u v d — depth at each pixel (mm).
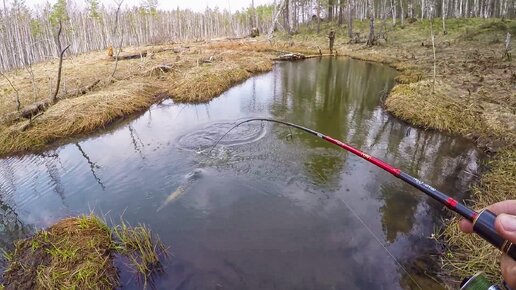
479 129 8078
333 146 7824
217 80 13758
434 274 4016
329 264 4270
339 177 6445
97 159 7586
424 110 9352
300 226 5031
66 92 11641
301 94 12875
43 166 7395
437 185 6027
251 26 59406
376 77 15516
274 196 5852
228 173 6668
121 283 3934
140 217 5328
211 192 6008
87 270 3914
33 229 5121
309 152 7508
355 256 4402
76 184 6520
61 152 8086
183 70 15844
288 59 21562
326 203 5617
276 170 6742
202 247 4598
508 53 15758
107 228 4707
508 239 951
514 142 7047
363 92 12945
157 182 6426
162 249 4527
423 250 4434
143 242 4562
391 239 4703
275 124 9406
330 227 5004
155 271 4145
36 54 34469
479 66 14406
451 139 8102
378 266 4211
